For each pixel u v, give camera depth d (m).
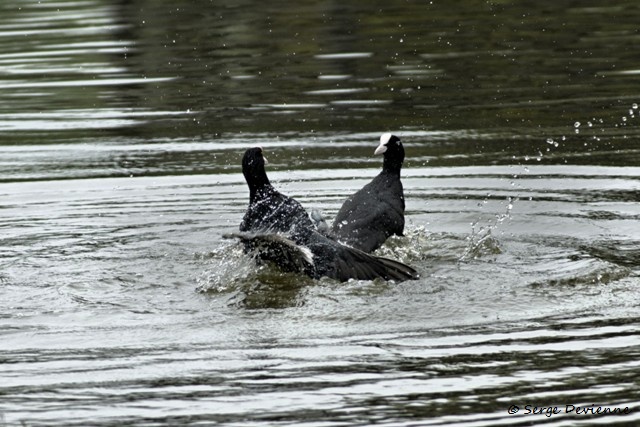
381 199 13.02
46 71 25.73
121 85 24.27
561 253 12.23
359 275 11.35
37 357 9.41
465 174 16.41
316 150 18.34
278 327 10.09
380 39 28.16
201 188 16.03
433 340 9.62
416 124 19.97
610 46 26.23
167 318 10.42
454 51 26.34
